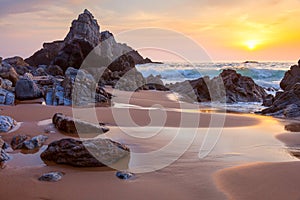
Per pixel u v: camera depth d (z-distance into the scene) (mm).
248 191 4758
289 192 4688
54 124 9641
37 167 5840
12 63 31469
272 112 15672
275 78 37875
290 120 13266
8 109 12633
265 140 9023
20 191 4715
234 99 21734
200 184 5090
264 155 7336
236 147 8008
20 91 15633
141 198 4527
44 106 13844
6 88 16203
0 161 6121
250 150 7789
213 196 4590
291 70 23547
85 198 4504
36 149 7039
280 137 9484
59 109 13141
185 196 4598
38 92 16172
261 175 5441
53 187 4887
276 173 5523
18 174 5449
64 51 31344
